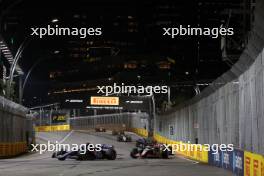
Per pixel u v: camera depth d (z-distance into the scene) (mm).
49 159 56281
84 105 156500
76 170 36000
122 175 31031
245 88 31141
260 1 21688
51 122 199750
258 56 26016
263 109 24828
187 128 69188
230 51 47625
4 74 66438
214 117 46531
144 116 150000
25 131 81750
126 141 128750
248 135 30094
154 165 44250
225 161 37875
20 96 75438
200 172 34250
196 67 196000
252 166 26188
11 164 44031
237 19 50125
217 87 44188
